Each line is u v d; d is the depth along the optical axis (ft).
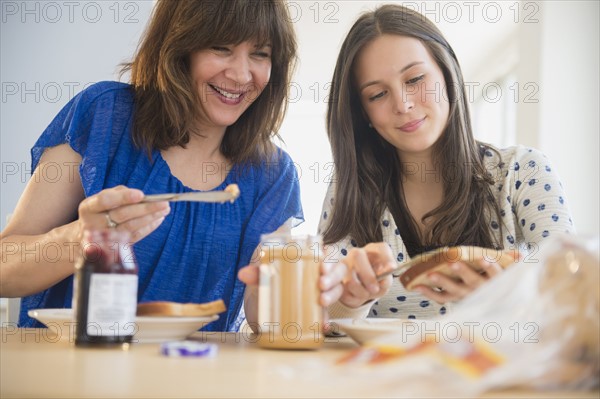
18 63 10.64
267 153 5.62
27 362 2.55
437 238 5.49
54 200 5.10
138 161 5.30
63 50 10.73
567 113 13.29
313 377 2.20
